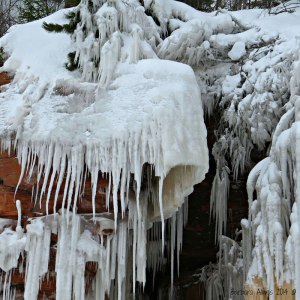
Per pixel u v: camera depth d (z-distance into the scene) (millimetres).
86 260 6555
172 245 8266
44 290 6727
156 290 9797
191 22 8188
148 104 6414
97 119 6477
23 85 7062
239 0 11852
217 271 9055
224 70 8297
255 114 7734
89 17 7273
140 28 7410
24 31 7738
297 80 7000
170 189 6977
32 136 6512
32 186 6676
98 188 6691
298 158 6020
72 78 6941
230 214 8695
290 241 5984
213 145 8289
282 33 8180
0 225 6652
